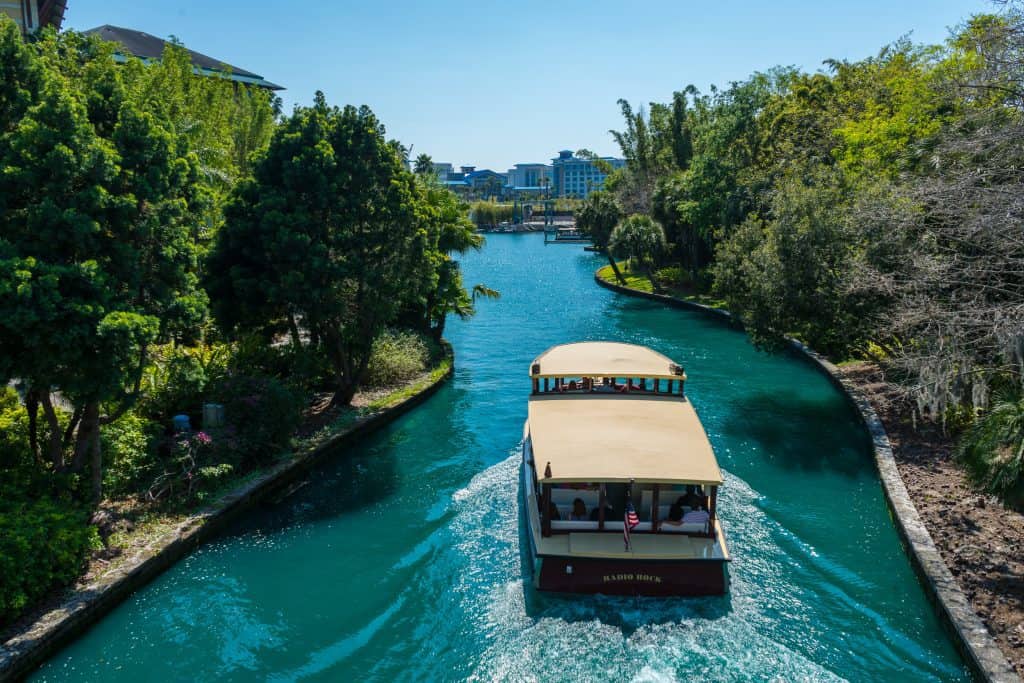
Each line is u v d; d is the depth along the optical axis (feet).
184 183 51.62
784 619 40.83
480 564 48.19
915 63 149.69
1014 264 56.70
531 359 116.06
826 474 62.49
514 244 442.91
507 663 37.78
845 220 75.97
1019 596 39.37
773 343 83.87
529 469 56.70
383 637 40.57
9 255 39.88
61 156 41.45
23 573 38.65
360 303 75.10
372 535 52.80
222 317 72.43
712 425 76.64
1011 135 55.42
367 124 74.13
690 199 187.11
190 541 49.29
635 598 42.06
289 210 70.23
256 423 61.98
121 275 45.55
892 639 38.93
